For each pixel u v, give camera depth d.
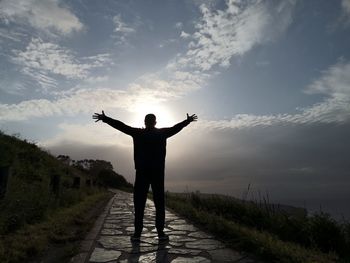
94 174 51.94
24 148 15.30
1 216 5.63
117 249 4.96
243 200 9.80
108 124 5.41
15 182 9.02
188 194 14.40
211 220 7.36
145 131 5.46
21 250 4.53
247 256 4.56
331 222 6.55
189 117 5.66
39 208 7.21
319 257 4.68
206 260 4.34
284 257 4.28
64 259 4.38
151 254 4.66
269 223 7.88
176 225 7.54
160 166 5.41
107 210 11.28
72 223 7.35
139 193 5.48
